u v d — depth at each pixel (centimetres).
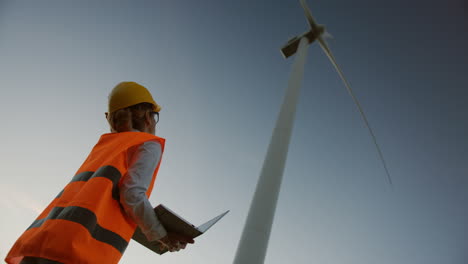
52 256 163
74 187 208
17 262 194
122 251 208
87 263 175
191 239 261
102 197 193
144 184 219
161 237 238
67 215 178
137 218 214
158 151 244
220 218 300
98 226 192
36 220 211
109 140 249
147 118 278
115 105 268
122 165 215
